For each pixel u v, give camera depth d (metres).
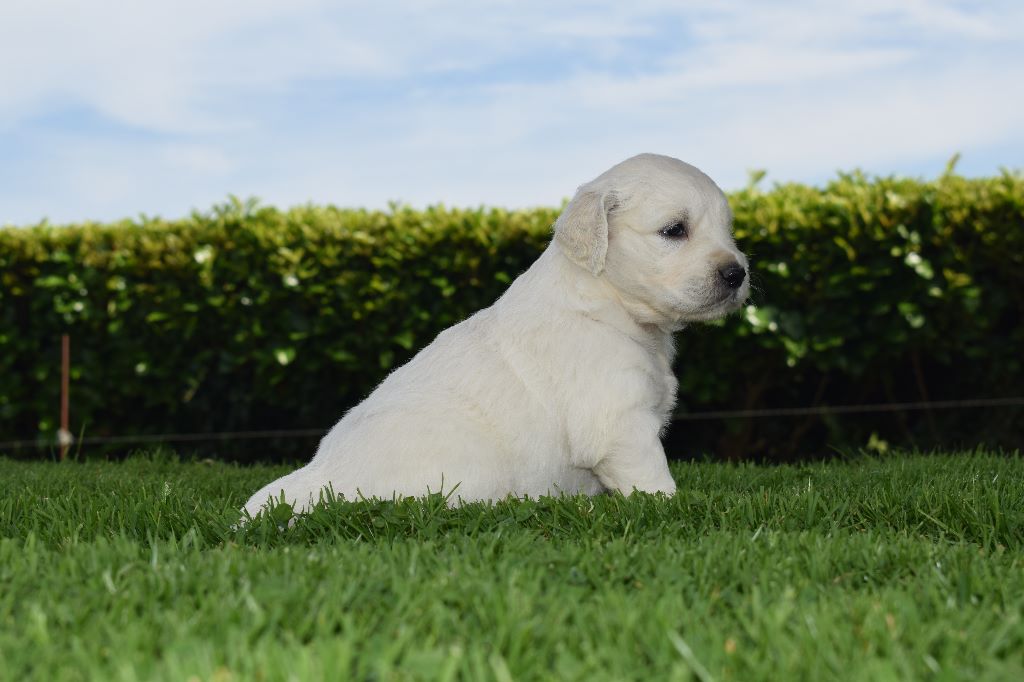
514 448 1.36
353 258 2.25
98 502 1.41
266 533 1.30
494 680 1.03
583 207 1.38
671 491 1.37
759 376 2.18
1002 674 1.03
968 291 2.01
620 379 1.36
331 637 1.07
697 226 1.38
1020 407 2.07
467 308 2.22
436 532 1.28
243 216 2.33
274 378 2.28
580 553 1.21
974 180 2.07
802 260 2.06
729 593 1.14
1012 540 1.29
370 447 1.36
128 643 1.06
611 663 1.04
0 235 2.40
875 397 2.19
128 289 2.36
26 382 2.46
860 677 1.02
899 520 1.34
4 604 1.12
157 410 2.45
